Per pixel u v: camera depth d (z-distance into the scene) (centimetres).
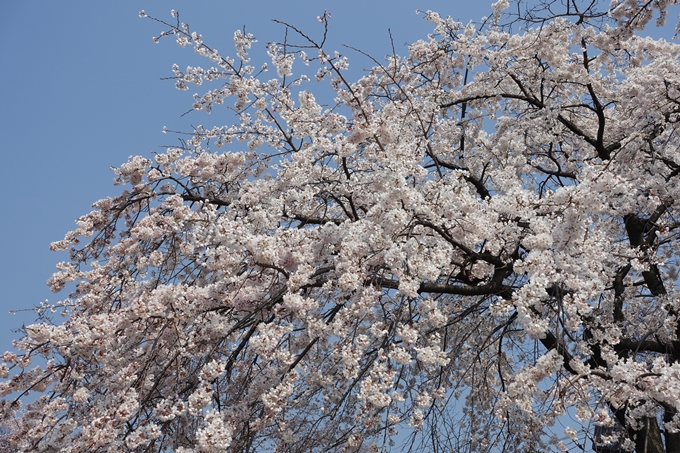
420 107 725
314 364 572
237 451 496
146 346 543
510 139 812
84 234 691
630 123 784
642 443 570
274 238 498
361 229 502
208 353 515
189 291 526
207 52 705
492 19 824
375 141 591
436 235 541
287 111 643
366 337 448
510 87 906
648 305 702
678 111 732
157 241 676
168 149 725
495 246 536
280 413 552
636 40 817
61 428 488
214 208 471
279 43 617
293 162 662
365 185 665
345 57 591
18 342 545
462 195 484
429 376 679
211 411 420
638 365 426
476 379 748
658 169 738
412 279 445
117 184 718
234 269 500
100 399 505
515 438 675
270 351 474
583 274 462
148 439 441
